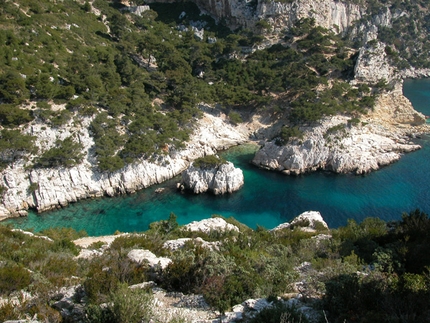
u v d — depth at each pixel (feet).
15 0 284.82
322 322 41.73
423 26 581.94
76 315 46.88
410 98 393.09
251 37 341.00
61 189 194.90
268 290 52.34
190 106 264.31
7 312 46.01
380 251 65.67
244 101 287.48
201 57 313.53
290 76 288.10
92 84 231.30
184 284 55.31
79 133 208.95
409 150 255.50
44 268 65.67
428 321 38.01
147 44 303.68
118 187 208.44
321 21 375.66
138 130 224.33
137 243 86.38
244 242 85.97
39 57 242.99
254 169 242.99
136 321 42.16
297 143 239.09
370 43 296.51
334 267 60.70
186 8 411.13
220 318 44.16
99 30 325.62
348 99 274.36
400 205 189.47
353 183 218.18
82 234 131.03
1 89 198.59
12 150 189.06
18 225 177.17
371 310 42.37
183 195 210.18
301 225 125.90
